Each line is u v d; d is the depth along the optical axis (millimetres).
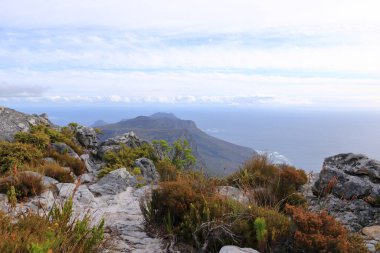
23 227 4336
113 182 10688
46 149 14766
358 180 7566
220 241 5074
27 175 8500
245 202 6438
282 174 8477
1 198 7172
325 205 7152
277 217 5426
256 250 4715
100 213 7371
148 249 5215
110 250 4789
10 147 12094
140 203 6770
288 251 4918
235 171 9680
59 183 9750
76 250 4105
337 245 4516
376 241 5598
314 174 10273
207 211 5367
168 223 5934
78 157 15609
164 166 12461
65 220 4797
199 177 7484
